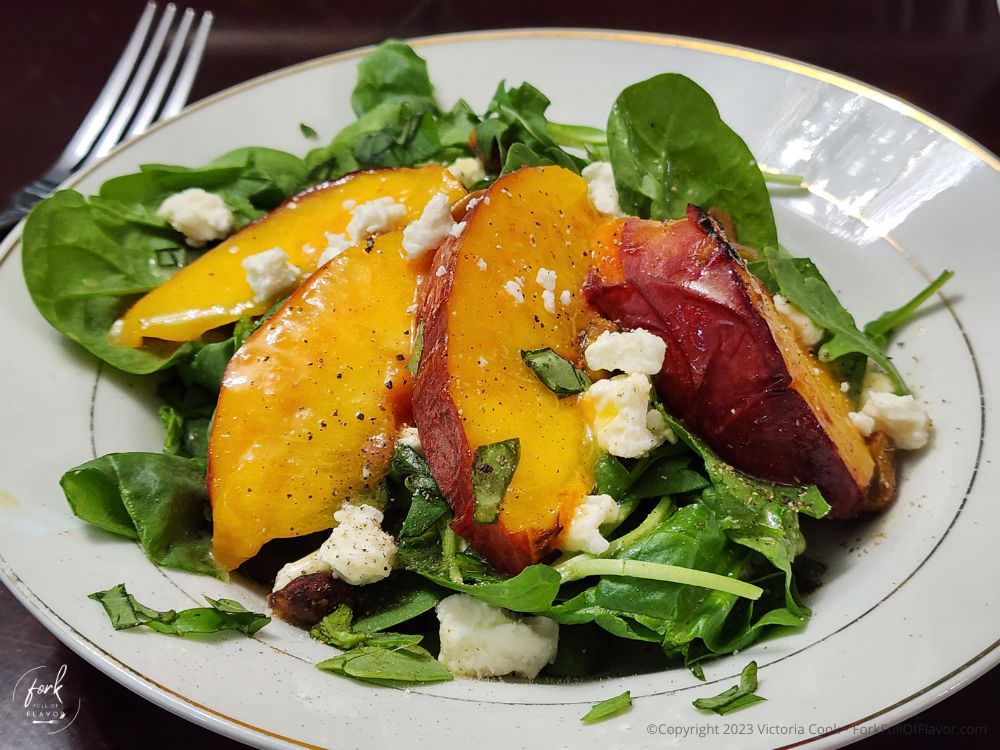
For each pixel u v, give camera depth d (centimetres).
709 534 14
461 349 14
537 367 14
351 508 15
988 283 16
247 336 16
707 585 13
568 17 30
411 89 22
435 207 16
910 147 18
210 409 17
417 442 15
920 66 27
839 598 13
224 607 13
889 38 28
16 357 16
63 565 13
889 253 18
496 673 13
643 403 14
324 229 18
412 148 20
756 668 12
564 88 22
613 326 15
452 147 21
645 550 14
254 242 18
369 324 15
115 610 12
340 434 15
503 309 14
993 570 12
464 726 11
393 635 14
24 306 17
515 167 18
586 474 14
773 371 14
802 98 20
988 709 13
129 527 14
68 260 18
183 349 17
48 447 15
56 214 18
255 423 15
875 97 19
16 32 31
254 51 30
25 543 13
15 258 17
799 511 14
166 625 12
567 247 16
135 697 13
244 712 11
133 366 17
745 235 18
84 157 24
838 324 16
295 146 22
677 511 14
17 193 23
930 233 17
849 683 11
